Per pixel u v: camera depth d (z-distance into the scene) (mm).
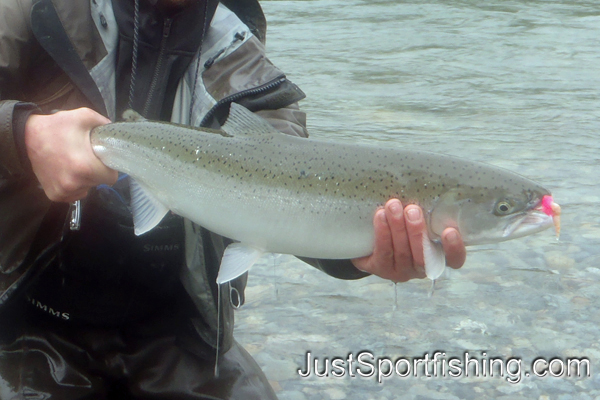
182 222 1632
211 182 1504
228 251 1521
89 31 1603
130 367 1715
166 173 1511
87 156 1471
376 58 6059
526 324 2137
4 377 1655
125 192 1630
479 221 1485
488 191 1481
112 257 1628
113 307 1675
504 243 2568
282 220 1498
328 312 2188
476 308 2201
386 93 4945
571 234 2627
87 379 1689
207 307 1662
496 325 2133
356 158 1500
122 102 1646
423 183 1486
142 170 1509
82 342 1702
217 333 1682
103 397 1695
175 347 1735
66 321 1689
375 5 8930
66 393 1663
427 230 1492
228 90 1634
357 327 2125
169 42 1634
